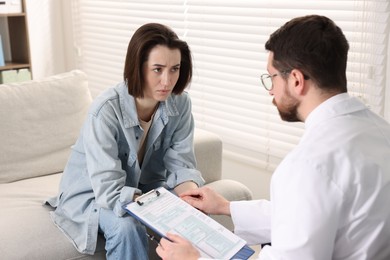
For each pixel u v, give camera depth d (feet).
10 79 11.09
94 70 11.67
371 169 3.42
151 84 5.42
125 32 10.55
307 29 3.62
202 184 6.20
